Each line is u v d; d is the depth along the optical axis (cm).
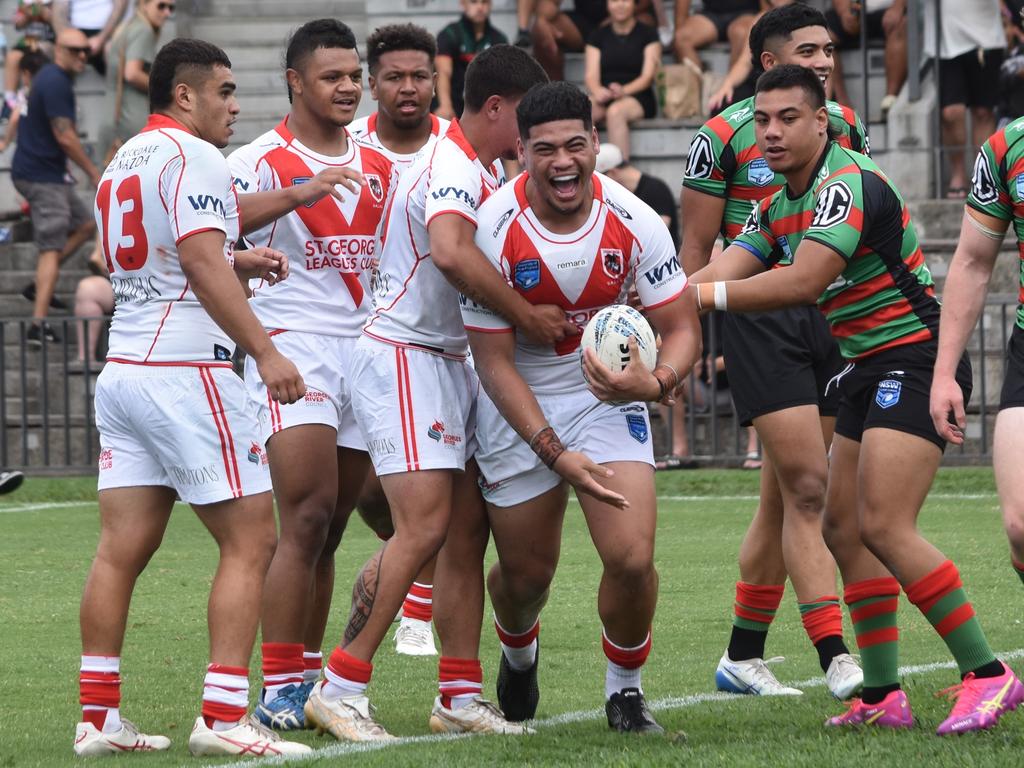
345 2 6856
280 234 2075
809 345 2077
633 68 5697
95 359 5369
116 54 5856
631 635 1738
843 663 1956
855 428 1780
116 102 5847
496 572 1817
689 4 5816
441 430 1783
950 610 1681
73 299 5903
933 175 5431
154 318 1698
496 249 1705
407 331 1811
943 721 1700
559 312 1714
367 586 1753
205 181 1669
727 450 4784
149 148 1692
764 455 2081
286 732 1833
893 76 5675
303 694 1900
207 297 1655
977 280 1683
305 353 2042
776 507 2061
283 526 1956
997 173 1661
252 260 1856
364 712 1748
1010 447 1614
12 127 6303
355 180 1945
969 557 3077
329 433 1986
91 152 6238
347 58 2095
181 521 4069
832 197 1725
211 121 1761
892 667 1723
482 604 1827
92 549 3528
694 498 4225
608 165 4869
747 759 1518
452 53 5431
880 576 1741
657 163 5709
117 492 1723
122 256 1706
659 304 1736
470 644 1806
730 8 5856
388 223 1848
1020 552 1602
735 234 2208
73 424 5225
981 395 4378
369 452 1878
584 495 1725
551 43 5766
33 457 5247
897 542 1688
